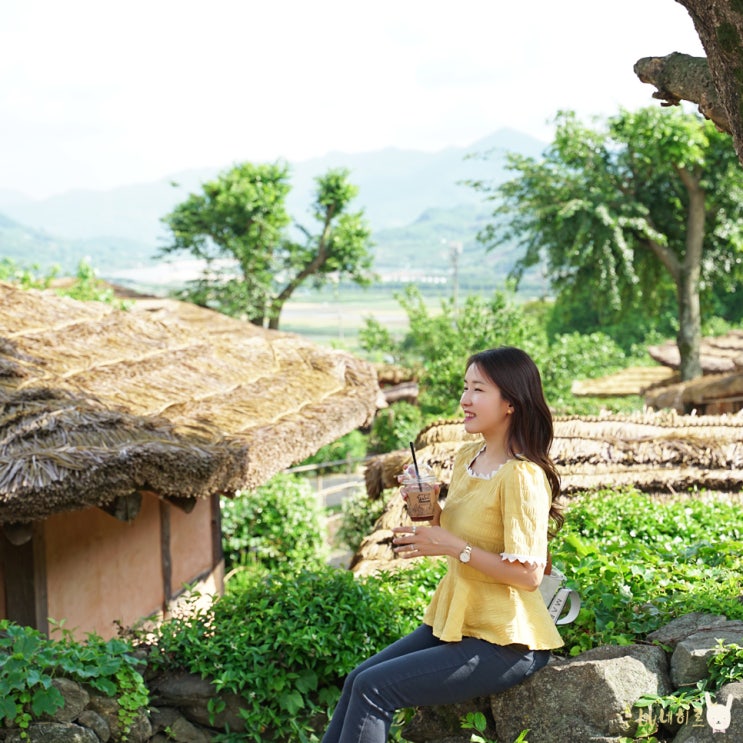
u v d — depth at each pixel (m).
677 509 6.16
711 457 7.47
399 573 5.19
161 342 9.63
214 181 40.94
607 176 24.66
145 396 7.96
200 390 8.73
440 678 3.18
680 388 20.70
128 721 3.94
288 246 40.97
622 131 23.91
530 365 3.26
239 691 4.22
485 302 22.34
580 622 3.95
